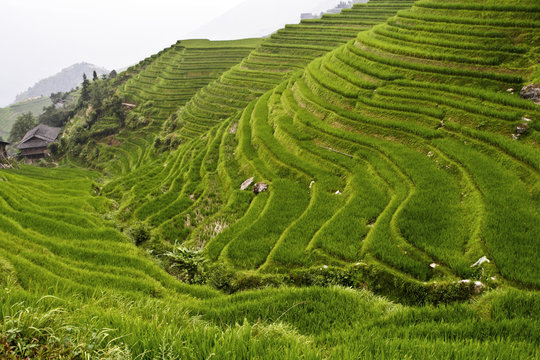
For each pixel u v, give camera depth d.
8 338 3.21
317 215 18.84
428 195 17.25
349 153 24.48
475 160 18.61
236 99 58.38
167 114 80.12
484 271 12.18
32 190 33.03
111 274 13.35
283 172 25.62
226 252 17.02
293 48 65.88
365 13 71.75
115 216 27.34
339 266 14.68
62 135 104.31
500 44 26.62
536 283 11.02
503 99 21.69
